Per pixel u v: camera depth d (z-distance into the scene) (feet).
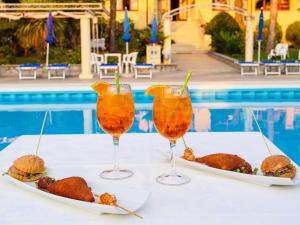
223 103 34.53
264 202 5.00
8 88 37.01
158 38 51.47
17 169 5.66
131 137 8.05
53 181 5.35
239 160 5.98
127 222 4.54
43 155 6.95
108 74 45.65
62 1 55.57
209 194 5.26
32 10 44.37
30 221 4.61
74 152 7.11
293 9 78.33
